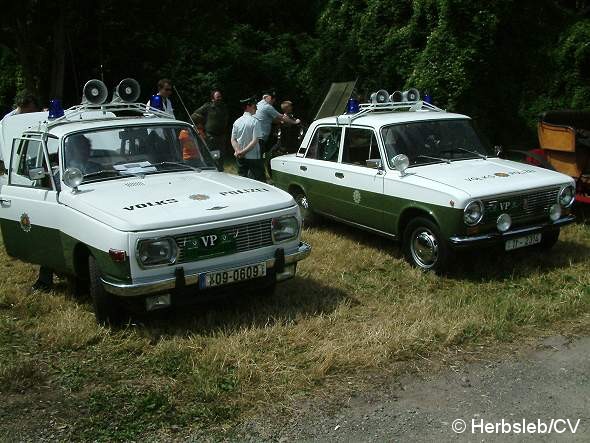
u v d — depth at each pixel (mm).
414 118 8070
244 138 10211
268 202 5836
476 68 14312
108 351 5340
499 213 6766
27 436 4180
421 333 5441
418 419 4289
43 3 15039
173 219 5305
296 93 19250
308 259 7695
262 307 6172
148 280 5234
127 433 4180
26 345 5457
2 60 18797
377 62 16359
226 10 18141
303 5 21156
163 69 18859
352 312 6082
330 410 4414
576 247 7934
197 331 5676
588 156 8836
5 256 7977
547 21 15078
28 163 6711
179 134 6930
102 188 6020
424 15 15266
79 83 18766
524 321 5754
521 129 14930
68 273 6199
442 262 6855
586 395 4539
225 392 4621
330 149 8641
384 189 7527
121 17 16875
